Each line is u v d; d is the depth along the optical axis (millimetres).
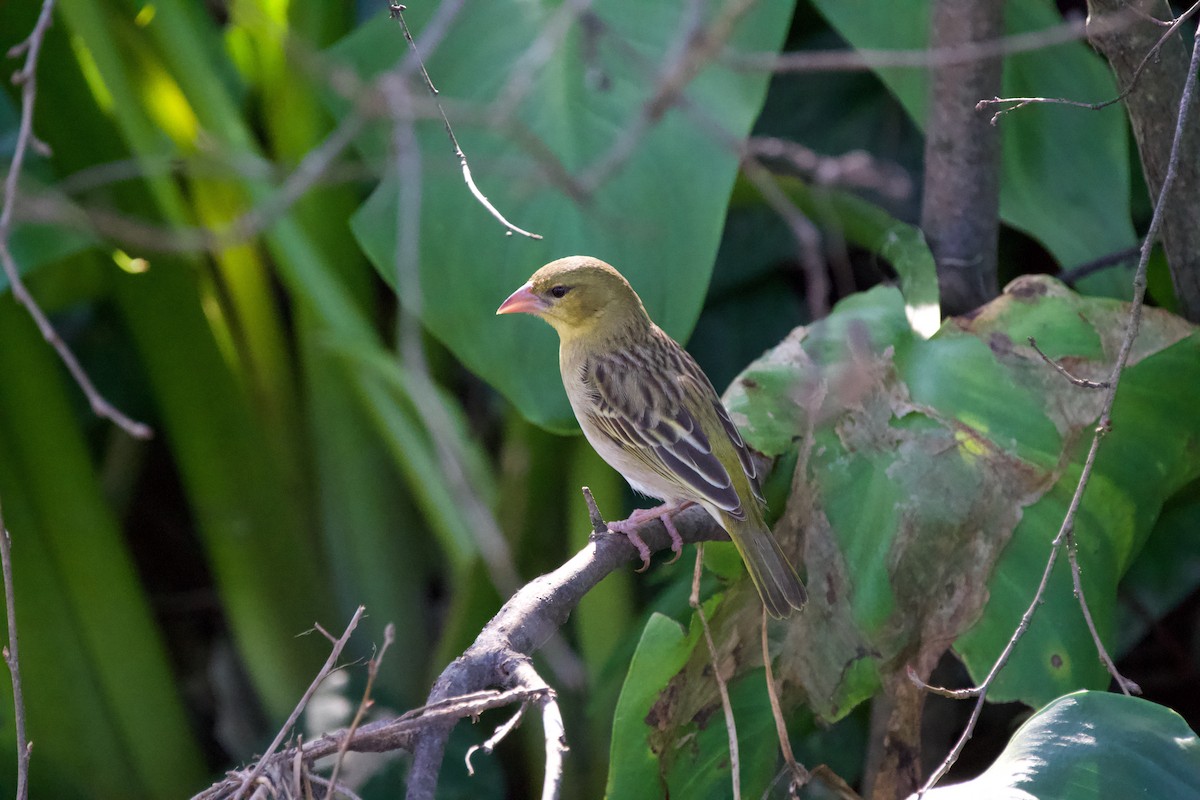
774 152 7434
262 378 10453
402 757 9094
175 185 9688
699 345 10969
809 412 7816
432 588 11695
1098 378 7594
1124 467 7445
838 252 8750
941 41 8188
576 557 6594
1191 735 5793
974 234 8633
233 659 11438
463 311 8516
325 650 10445
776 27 8617
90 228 8672
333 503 10422
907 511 7336
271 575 10234
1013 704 9594
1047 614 7121
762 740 7434
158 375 9852
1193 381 7645
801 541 7633
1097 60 9461
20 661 9758
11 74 9375
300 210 10352
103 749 10070
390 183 8711
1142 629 9469
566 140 8461
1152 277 9430
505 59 8773
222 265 10164
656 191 8391
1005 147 9266
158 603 12375
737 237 10719
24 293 6785
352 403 10250
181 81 9609
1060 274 8688
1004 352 7641
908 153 10734
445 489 9367
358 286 10695
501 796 9469
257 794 4801
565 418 8477
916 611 7289
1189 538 9406
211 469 10000
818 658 7445
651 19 8703
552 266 8180
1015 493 7348
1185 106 6195
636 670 7145
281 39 8797
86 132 9586
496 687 5445
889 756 7363
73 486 9812
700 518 7641
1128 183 9258
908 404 7566
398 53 9109
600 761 9648
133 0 9672
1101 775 5758
